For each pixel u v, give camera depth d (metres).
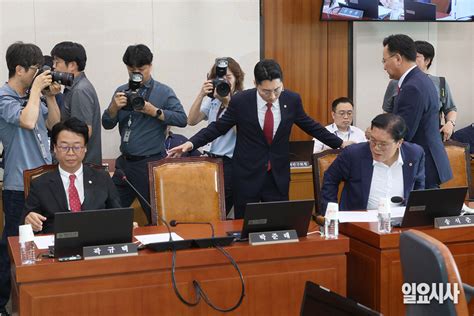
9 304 3.89
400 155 3.26
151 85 4.07
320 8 5.64
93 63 5.21
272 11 5.60
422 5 5.65
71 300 2.38
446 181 3.70
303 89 5.74
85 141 2.99
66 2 5.12
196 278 2.54
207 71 5.47
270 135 3.62
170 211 3.30
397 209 3.17
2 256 3.57
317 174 3.75
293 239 2.64
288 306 2.66
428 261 1.77
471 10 5.78
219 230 2.95
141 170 4.02
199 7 5.41
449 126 4.86
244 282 2.60
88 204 2.98
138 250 2.53
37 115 3.40
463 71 6.08
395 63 3.68
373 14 5.56
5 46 5.01
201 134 3.67
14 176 3.52
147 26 5.31
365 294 2.90
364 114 5.88
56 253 2.39
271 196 3.68
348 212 3.17
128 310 2.46
